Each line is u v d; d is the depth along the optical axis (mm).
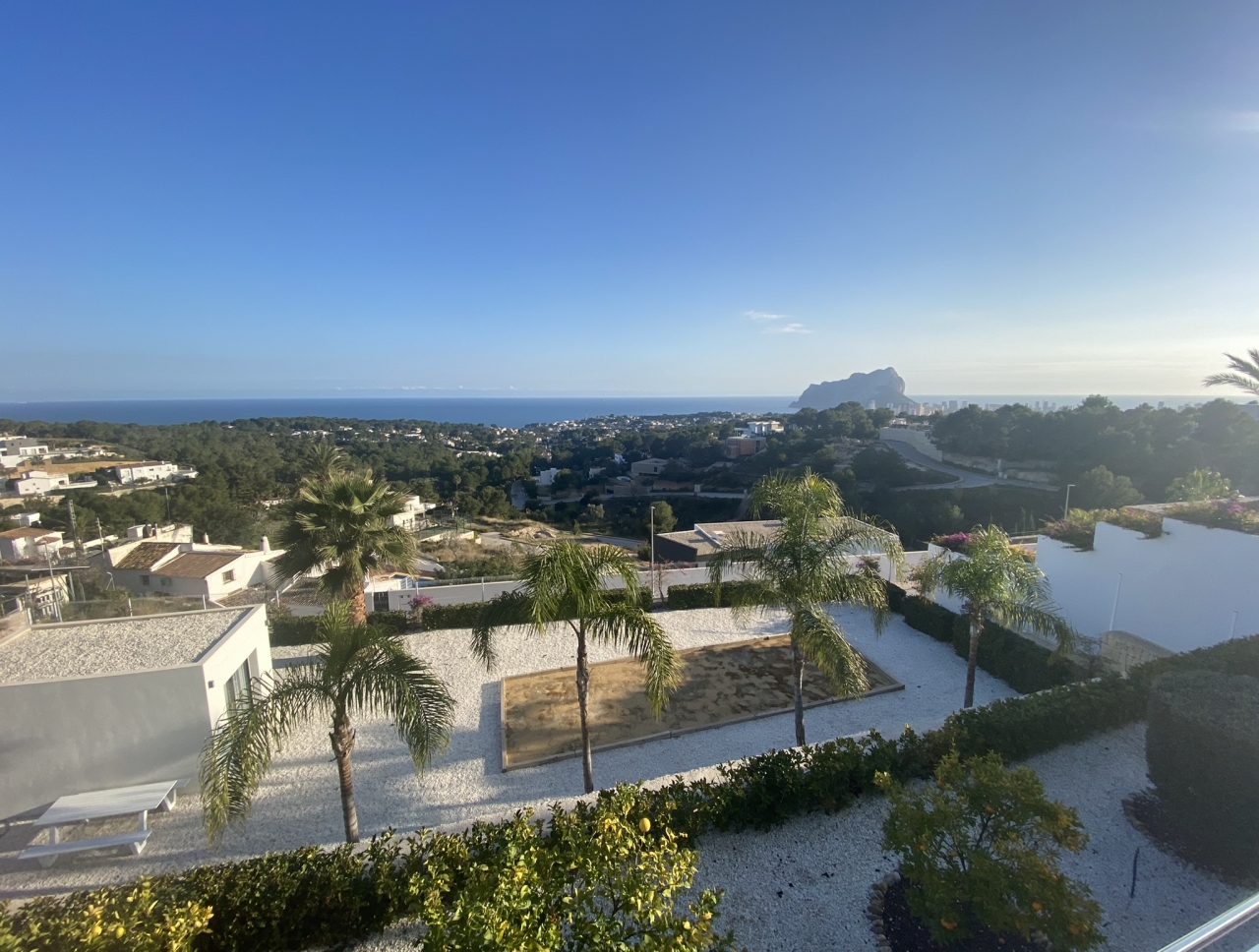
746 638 13938
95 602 11852
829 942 4828
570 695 11000
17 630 9867
